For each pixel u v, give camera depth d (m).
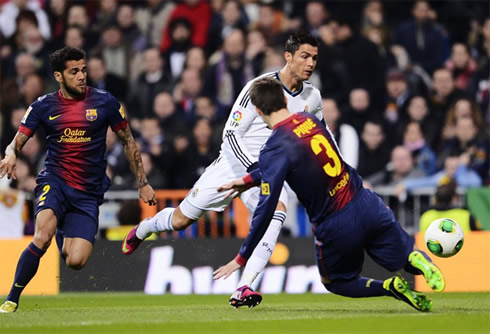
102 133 24.36
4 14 54.97
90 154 24.19
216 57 52.72
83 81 23.52
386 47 53.12
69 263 23.75
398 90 50.38
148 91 51.47
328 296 32.81
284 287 36.41
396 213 43.53
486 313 21.12
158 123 48.06
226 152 25.59
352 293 21.20
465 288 36.12
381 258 20.41
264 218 19.62
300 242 36.75
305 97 24.52
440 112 50.53
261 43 51.91
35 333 17.78
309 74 23.56
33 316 21.81
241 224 39.06
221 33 54.72
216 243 36.66
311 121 20.28
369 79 51.12
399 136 48.94
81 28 54.69
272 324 18.91
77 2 55.28
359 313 21.77
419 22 53.84
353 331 17.50
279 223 23.73
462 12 56.41
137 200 39.41
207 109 49.31
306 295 33.81
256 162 24.06
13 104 51.50
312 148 19.83
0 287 35.72
